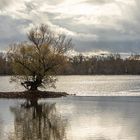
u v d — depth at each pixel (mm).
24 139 32156
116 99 69688
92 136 33094
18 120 42625
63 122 40938
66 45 77438
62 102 63469
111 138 32062
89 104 59906
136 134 33656
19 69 75812
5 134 34281
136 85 130000
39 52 74688
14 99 69438
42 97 73938
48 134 34344
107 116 45188
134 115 45844
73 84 142125
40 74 74688
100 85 132250
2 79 193500
